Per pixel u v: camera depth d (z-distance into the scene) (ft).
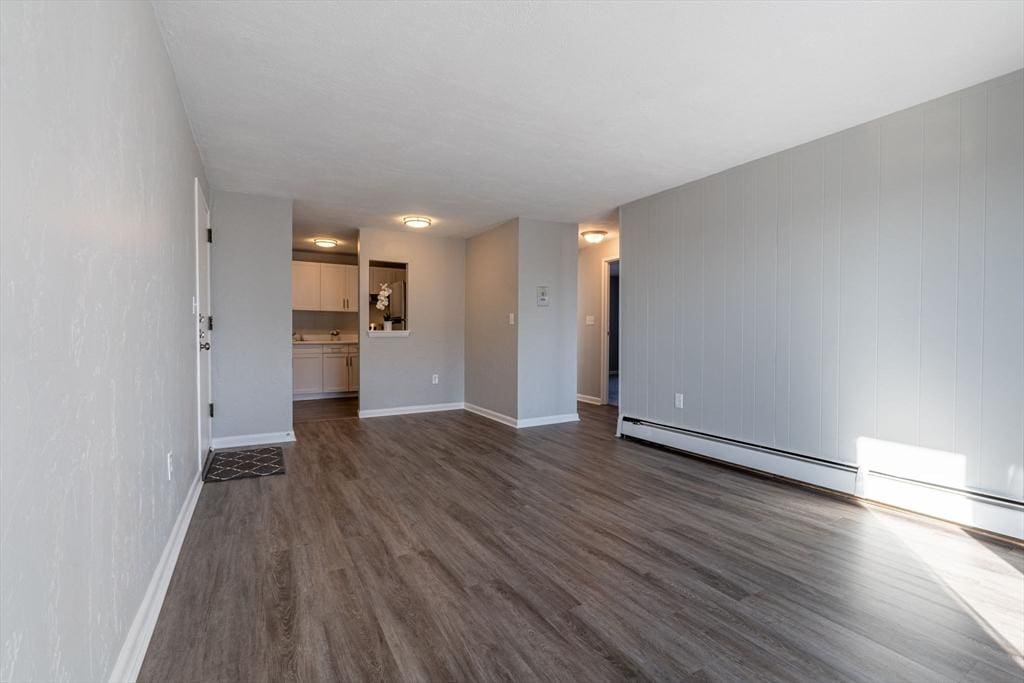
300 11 6.21
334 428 17.17
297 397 23.90
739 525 8.71
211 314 13.94
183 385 8.44
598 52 7.18
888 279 9.38
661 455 13.64
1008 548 7.73
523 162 11.84
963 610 6.04
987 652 5.24
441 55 7.25
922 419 8.96
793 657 5.16
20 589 2.63
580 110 9.07
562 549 7.72
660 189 14.08
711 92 8.41
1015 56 7.33
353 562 7.22
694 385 13.39
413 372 20.42
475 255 20.65
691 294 13.44
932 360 8.81
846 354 10.05
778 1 6.07
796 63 7.50
